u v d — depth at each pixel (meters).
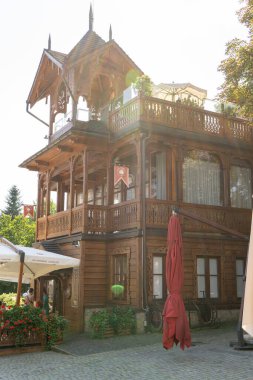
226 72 15.33
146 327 14.86
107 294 17.02
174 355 10.78
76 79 18.73
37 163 20.91
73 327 16.72
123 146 17.45
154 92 18.22
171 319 10.15
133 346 12.48
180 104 17.22
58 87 20.53
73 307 16.98
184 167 17.62
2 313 12.34
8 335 12.30
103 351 11.96
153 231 15.77
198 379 8.27
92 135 17.31
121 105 18.36
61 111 20.38
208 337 13.37
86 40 19.55
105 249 17.39
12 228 34.66
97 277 16.97
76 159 18.59
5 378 9.14
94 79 20.50
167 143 16.75
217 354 10.57
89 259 16.94
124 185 20.09
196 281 16.61
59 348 12.58
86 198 17.30
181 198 16.72
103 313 15.05
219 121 18.20
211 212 17.27
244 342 11.14
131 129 16.33
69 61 18.33
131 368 9.57
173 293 10.47
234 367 9.12
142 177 15.97
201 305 16.08
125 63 19.88
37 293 20.56
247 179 19.44
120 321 14.49
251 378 8.16
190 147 17.34
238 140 18.55
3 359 11.45
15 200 58.47
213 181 18.25
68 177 22.78
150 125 16.17
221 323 16.52
